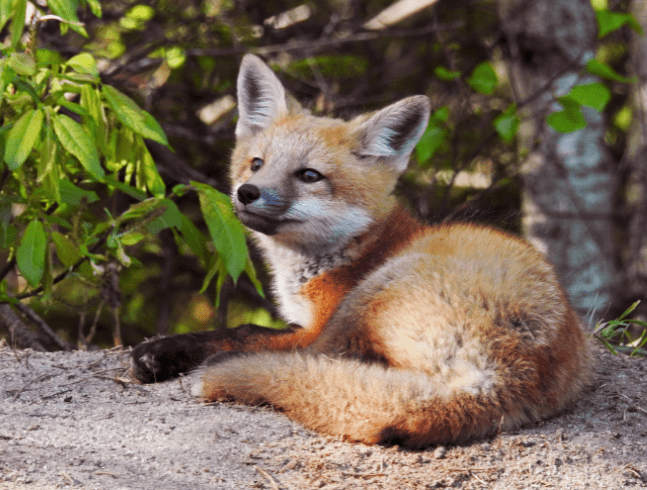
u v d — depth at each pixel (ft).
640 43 60.44
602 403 22.38
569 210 53.67
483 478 17.89
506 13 54.29
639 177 60.39
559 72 47.57
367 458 18.40
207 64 52.31
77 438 18.54
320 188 25.71
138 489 15.67
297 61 53.06
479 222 29.60
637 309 54.80
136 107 27.58
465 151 58.59
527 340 20.51
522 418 20.31
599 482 17.89
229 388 20.77
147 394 22.02
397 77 61.72
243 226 29.19
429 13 65.82
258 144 27.48
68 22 26.11
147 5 50.06
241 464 17.63
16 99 26.89
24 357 26.25
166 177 48.42
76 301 47.37
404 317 21.24
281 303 28.45
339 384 19.45
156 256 55.01
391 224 26.73
